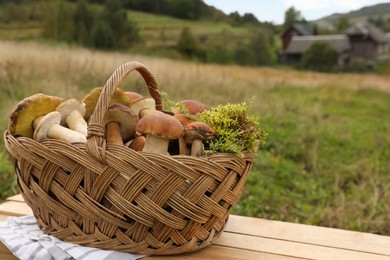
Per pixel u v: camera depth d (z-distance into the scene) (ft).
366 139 18.13
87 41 50.26
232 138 3.86
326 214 9.27
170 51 57.31
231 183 3.82
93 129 3.51
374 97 33.45
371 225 8.73
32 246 3.81
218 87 21.57
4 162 10.28
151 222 3.61
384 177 12.49
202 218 3.68
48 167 3.71
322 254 4.22
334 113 25.77
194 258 3.94
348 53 66.33
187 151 3.94
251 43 64.03
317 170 13.06
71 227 3.82
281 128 18.12
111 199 3.59
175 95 18.85
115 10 56.90
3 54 16.26
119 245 3.71
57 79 15.64
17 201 5.26
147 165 3.46
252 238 4.52
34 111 3.91
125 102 4.36
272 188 11.20
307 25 77.30
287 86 34.17
